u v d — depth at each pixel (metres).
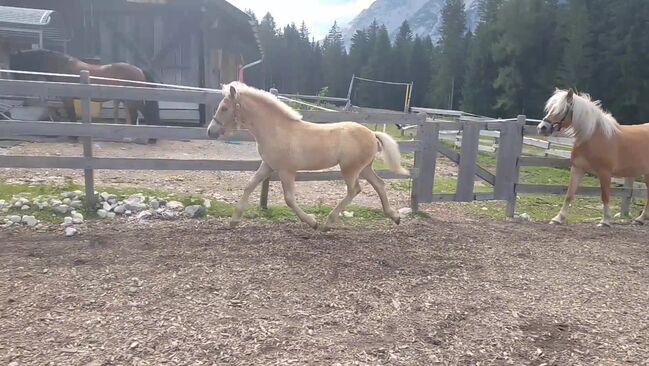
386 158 5.77
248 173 8.88
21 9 11.45
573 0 32.62
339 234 5.64
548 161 7.47
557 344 3.42
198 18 13.63
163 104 12.82
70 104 10.09
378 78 56.78
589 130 6.80
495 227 6.57
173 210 5.98
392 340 3.35
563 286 4.53
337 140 5.38
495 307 3.97
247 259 4.64
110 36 13.56
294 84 67.94
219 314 3.55
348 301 3.91
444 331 3.52
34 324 3.26
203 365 2.91
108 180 7.49
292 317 3.58
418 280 4.44
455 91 47.75
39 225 5.25
